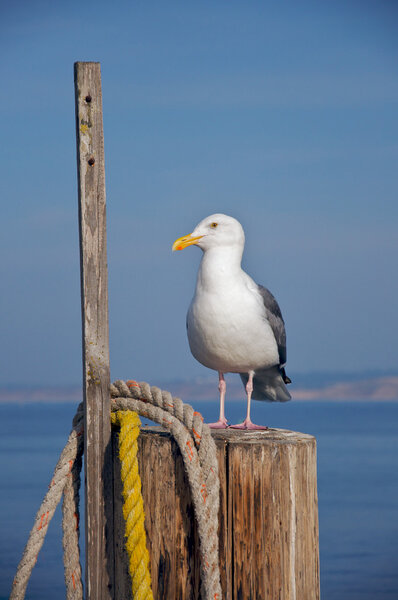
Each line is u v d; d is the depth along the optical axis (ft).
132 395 28.89
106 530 28.04
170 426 27.53
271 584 26.86
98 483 27.96
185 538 27.32
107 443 28.04
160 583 27.55
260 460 27.02
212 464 26.99
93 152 27.32
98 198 27.50
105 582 28.02
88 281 27.55
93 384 27.86
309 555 28.17
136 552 26.53
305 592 27.89
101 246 27.66
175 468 27.40
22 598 28.63
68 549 28.96
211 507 26.61
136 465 27.14
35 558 28.60
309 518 28.14
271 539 26.94
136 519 26.73
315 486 28.81
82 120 27.17
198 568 27.22
